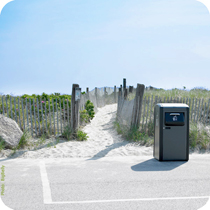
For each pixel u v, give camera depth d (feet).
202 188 16.34
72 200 14.38
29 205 13.73
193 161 23.59
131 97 51.72
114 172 19.79
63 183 17.19
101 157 25.21
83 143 30.68
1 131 26.91
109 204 13.87
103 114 59.67
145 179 18.10
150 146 29.32
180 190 15.97
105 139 33.30
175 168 21.06
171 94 49.34
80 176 18.71
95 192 15.57
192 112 36.42
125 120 38.06
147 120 36.14
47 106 36.04
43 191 15.72
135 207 13.50
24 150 26.94
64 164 22.26
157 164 22.40
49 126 33.09
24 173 19.44
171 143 23.53
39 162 23.02
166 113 23.49
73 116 33.24
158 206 13.64
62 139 31.76
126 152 26.91
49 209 13.24
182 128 23.62
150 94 51.60
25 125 32.24
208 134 30.32
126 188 16.26
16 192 15.56
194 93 49.01
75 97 33.12
